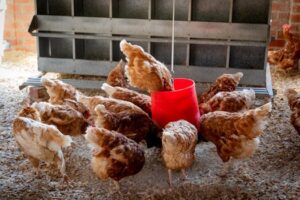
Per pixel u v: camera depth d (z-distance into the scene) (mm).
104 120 2498
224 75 3131
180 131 2373
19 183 2557
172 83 2688
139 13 4012
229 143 2475
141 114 2613
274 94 3816
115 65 3965
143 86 2574
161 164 2730
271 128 3283
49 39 4141
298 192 2471
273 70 4656
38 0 3914
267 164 2777
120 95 2867
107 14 4039
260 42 3717
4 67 4711
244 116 2418
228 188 2492
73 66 4020
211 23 3711
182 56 4039
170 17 3965
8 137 3119
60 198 2416
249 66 3969
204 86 3795
